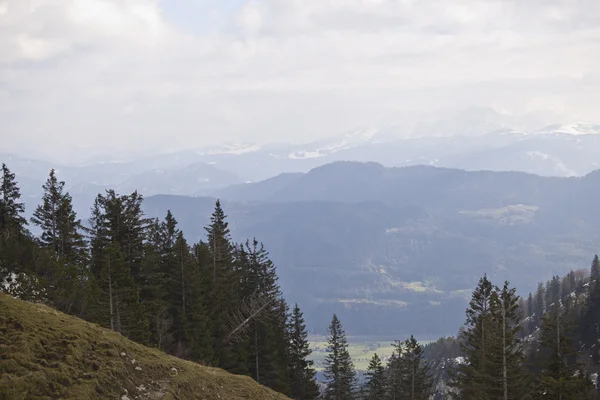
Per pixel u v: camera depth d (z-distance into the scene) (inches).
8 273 1753.2
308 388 2743.6
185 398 912.9
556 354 1705.2
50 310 1012.5
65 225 2400.3
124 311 1790.1
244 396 1042.7
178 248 2330.2
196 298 2313.0
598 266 7529.5
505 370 1734.7
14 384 697.6
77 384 772.6
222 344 2375.7
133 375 893.8
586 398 1743.4
